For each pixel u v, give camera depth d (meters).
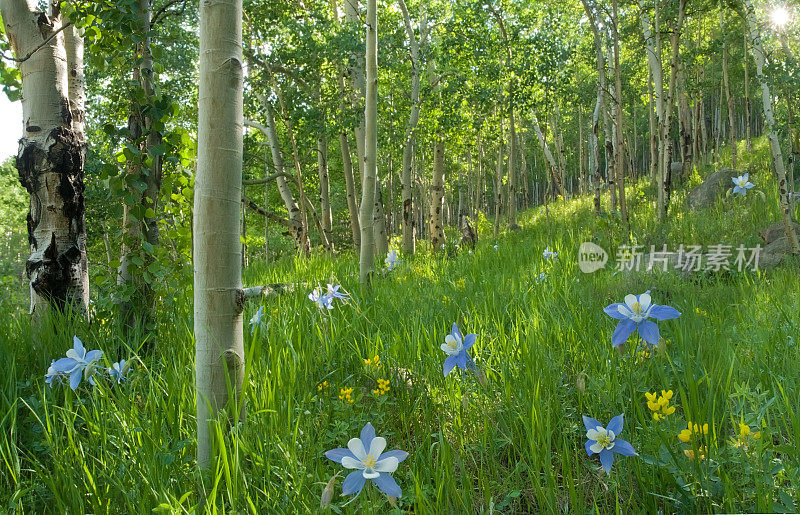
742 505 1.95
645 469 2.20
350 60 13.46
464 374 3.16
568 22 19.44
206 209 2.50
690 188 17.25
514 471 2.33
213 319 2.49
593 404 2.75
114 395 2.95
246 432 2.48
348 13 14.68
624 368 3.03
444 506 2.14
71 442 2.43
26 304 7.54
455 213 44.72
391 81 15.57
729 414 2.61
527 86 15.03
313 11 14.12
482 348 3.61
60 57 4.77
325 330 3.94
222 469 2.16
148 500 2.11
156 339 4.10
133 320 4.24
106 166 4.14
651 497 2.09
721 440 2.45
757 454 2.02
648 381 2.97
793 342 3.60
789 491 1.99
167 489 2.15
